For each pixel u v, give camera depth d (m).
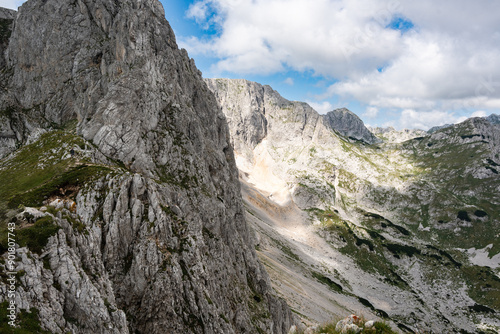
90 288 28.58
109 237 42.03
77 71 94.94
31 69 100.44
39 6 103.06
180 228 53.12
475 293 189.12
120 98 67.38
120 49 82.25
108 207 43.44
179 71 94.88
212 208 72.69
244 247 83.50
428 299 183.25
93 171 48.19
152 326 40.81
